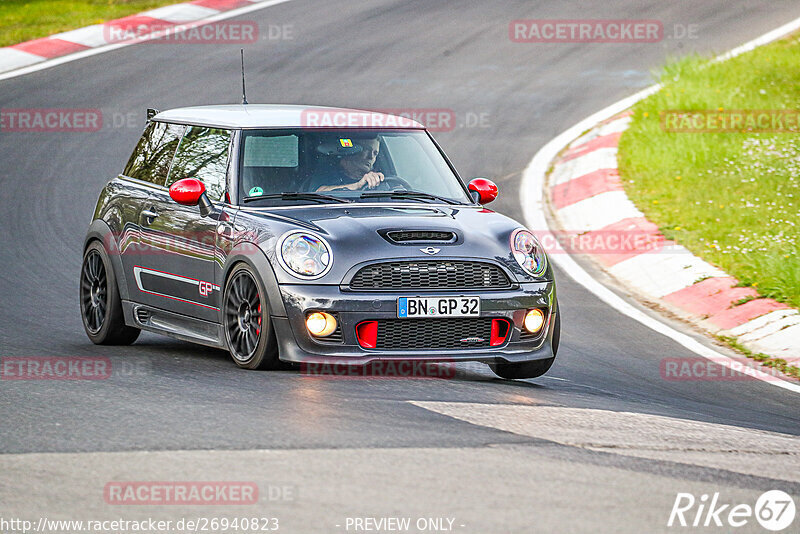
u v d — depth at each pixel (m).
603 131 59.69
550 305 25.08
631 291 37.31
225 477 16.36
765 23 82.44
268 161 26.41
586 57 75.50
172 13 84.06
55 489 15.88
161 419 19.66
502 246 24.83
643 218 44.91
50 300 34.50
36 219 45.09
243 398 21.39
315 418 19.83
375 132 27.78
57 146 56.09
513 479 16.56
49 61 71.75
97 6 86.31
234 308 25.06
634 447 18.98
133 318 28.62
